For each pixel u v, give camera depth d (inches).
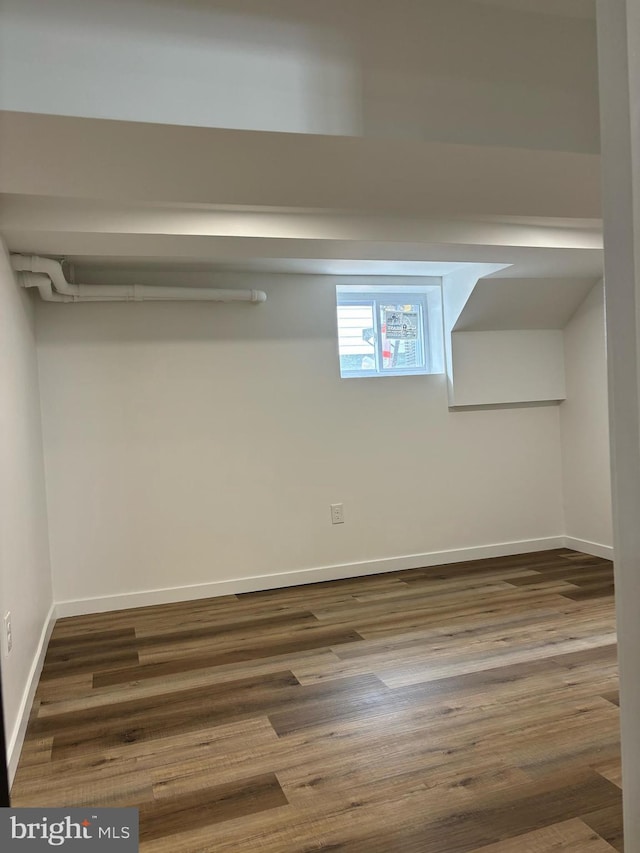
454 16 61.3
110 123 54.7
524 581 152.9
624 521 16.7
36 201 94.3
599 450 171.0
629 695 16.9
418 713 89.3
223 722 89.4
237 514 155.4
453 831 64.4
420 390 171.8
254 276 157.0
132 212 97.4
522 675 100.0
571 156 66.7
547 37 64.1
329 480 163.3
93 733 87.7
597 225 120.5
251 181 72.5
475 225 115.7
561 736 81.4
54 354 142.2
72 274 142.5
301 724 87.8
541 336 179.8
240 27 56.3
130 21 54.1
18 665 88.5
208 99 55.7
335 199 81.8
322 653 113.2
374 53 59.6
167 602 149.3
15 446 99.1
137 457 147.8
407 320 177.5
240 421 155.6
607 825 64.3
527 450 182.5
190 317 151.8
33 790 74.3
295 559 160.4
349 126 59.0
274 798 71.1
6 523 85.0
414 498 171.3
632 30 15.5
